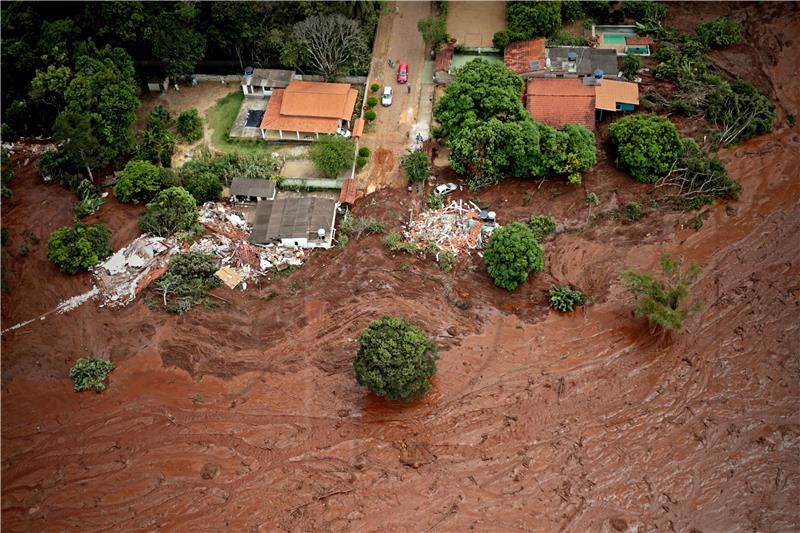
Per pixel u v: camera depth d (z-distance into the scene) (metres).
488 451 50.09
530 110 70.38
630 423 51.31
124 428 51.62
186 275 59.28
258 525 46.97
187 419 52.03
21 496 48.53
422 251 62.06
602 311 57.62
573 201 65.44
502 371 54.19
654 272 59.97
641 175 66.00
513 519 46.97
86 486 48.91
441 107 68.81
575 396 52.75
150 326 56.97
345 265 61.09
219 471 49.47
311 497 48.09
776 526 46.53
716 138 69.50
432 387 53.16
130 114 67.62
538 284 59.47
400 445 50.41
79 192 66.25
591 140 65.56
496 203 65.88
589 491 48.19
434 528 46.62
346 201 65.25
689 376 53.72
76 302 58.53
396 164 69.50
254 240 62.06
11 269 60.75
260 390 53.44
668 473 48.97
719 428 51.03
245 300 58.94
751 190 65.69
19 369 54.78
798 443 50.22
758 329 56.16
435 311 57.88
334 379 53.81
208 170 67.25
